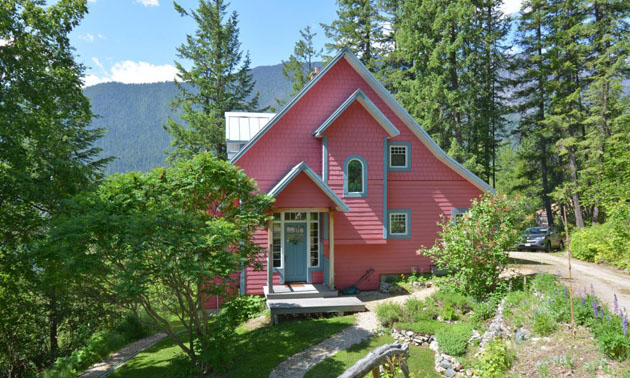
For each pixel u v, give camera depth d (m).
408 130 18.95
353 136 17.81
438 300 13.36
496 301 12.21
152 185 11.16
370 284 18.25
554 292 10.53
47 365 16.27
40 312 16.58
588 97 28.61
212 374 10.11
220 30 36.16
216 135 34.44
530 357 8.38
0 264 14.16
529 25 33.34
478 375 8.69
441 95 28.70
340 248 18.08
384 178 18.00
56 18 16.22
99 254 9.16
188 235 9.30
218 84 36.78
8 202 14.17
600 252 19.05
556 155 37.09
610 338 7.61
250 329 13.52
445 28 29.42
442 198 19.05
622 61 26.77
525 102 34.06
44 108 15.59
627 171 18.09
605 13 29.92
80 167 16.56
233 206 12.59
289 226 17.33
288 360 10.51
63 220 9.64
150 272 9.16
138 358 12.60
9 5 14.81
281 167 17.59
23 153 14.53
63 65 16.39
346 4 38.50
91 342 14.05
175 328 16.67
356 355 10.50
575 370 7.47
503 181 51.53
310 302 14.55
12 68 14.40
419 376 9.34
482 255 13.15
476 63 31.78
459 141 31.05
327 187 15.74
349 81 18.52
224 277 10.37
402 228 18.78
